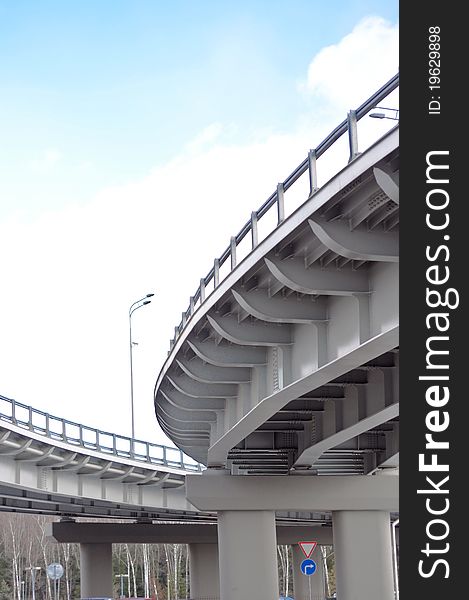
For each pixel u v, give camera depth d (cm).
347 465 4678
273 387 3020
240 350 3142
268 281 2547
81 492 5497
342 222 2022
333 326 2517
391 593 4153
